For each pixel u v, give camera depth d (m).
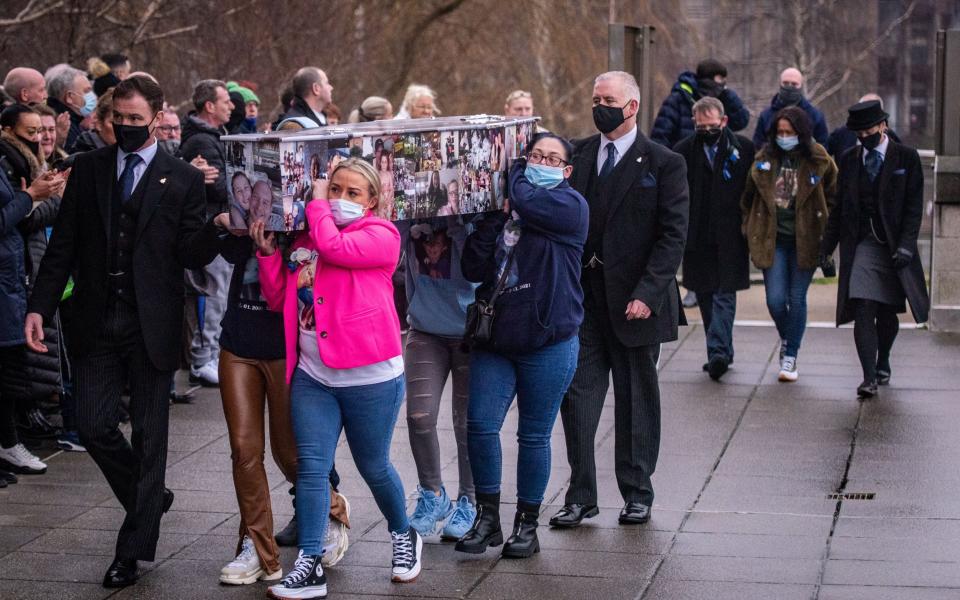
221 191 9.59
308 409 6.08
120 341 6.38
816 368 11.37
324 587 6.16
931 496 7.75
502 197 6.66
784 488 7.98
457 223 6.80
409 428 7.04
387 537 7.14
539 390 6.62
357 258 5.88
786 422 9.59
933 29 34.22
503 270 6.50
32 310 6.39
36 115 8.32
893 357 11.73
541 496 6.79
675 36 25.89
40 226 8.39
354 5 24.67
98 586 6.39
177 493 7.99
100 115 8.77
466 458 7.19
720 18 33.28
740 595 6.13
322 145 5.89
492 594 6.21
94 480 8.28
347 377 6.03
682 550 6.83
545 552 6.83
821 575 6.38
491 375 6.62
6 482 8.16
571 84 25.00
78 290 6.39
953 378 10.91
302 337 6.09
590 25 25.06
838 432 9.29
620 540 7.01
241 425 6.32
